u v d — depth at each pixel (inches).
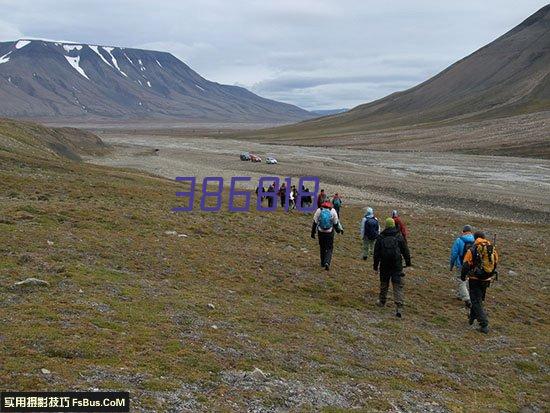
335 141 7721.5
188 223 1032.8
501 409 412.5
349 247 1047.0
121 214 999.0
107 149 5369.1
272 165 4148.6
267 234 1056.8
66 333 397.7
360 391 389.1
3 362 334.0
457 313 695.1
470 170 3887.8
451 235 1432.1
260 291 649.6
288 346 461.4
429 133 7322.8
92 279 557.3
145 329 435.8
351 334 532.1
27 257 592.1
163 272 653.9
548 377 508.4
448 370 485.7
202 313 510.3
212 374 370.3
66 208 961.5
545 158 4667.8
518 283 939.3
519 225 1888.5
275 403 340.8
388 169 3946.9
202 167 3863.2
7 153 1895.9
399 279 637.9
